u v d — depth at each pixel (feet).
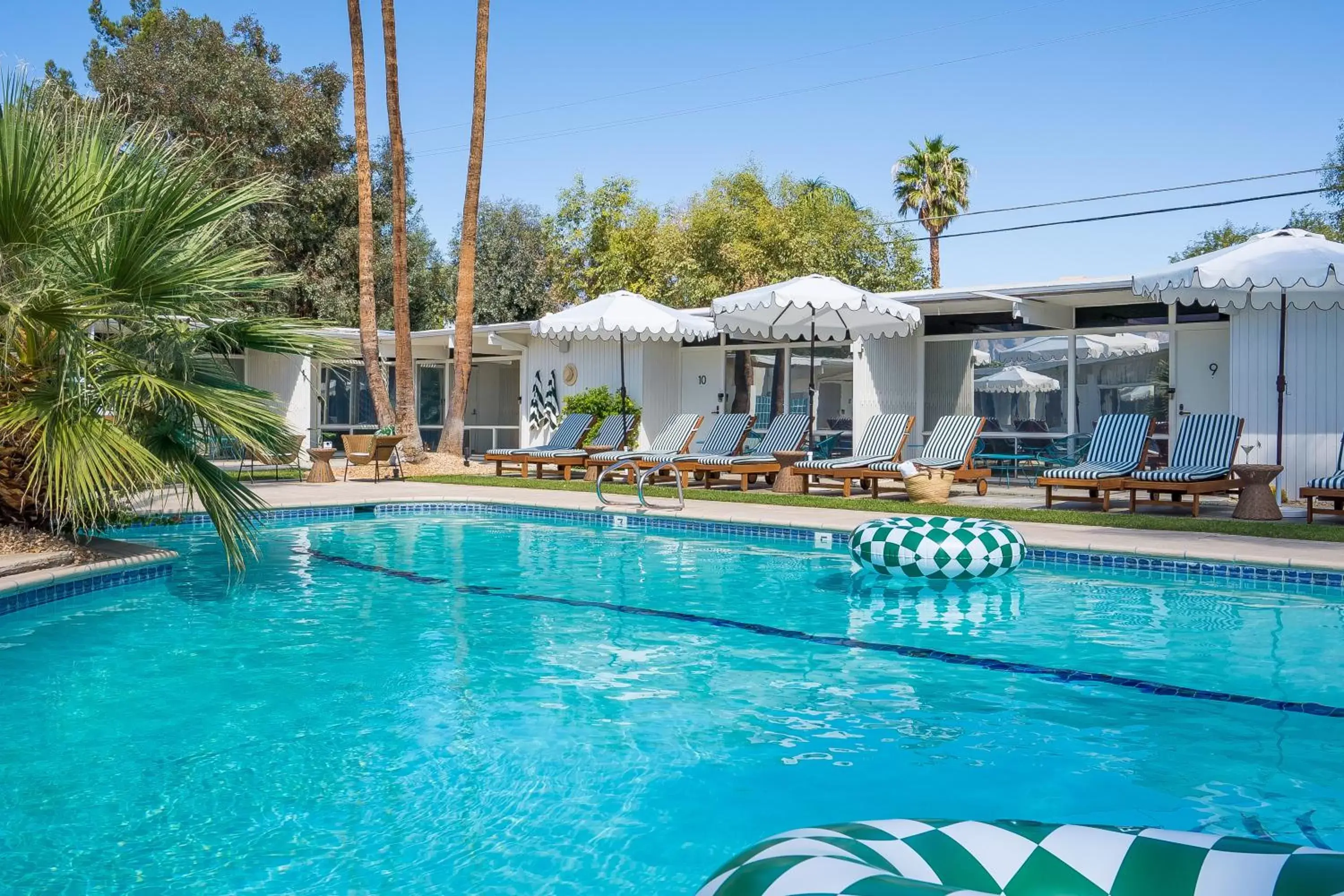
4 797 12.94
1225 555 27.94
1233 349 43.83
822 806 12.67
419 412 77.82
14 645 21.07
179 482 26.32
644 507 41.14
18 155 23.34
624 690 17.92
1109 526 34.91
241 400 25.96
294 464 59.36
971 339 55.88
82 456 23.07
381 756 14.46
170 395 25.27
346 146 95.45
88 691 17.72
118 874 10.75
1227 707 16.76
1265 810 12.48
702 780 13.57
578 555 33.12
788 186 118.11
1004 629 22.52
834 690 17.90
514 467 67.72
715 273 108.88
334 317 89.76
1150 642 21.16
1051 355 53.31
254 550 28.66
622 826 12.08
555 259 118.83
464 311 60.70
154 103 84.89
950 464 45.29
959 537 27.07
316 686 18.07
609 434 56.85
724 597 26.21
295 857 11.18
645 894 10.34
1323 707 16.74
